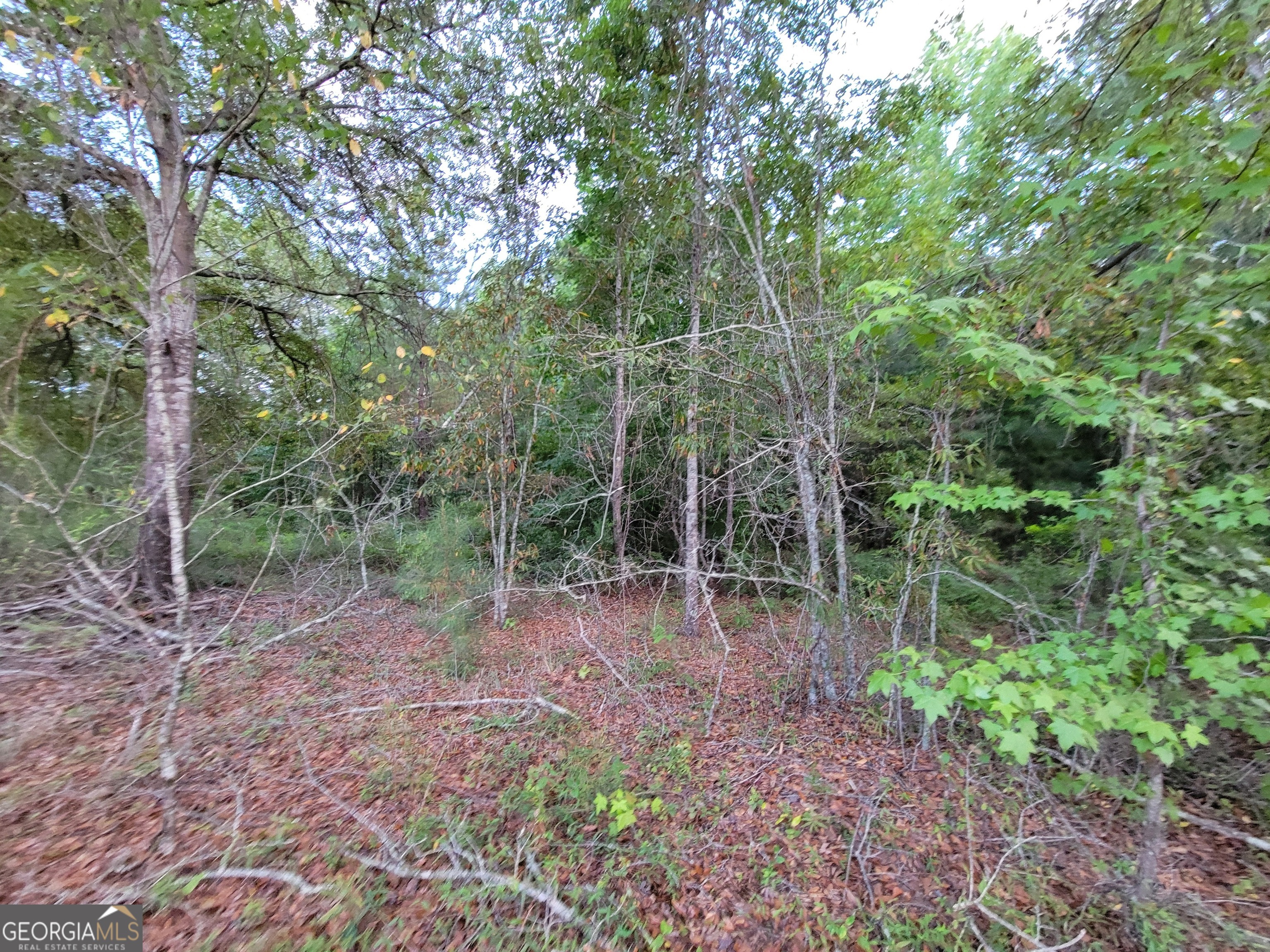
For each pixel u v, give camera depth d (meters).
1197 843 3.86
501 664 6.91
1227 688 2.56
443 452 8.38
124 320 5.84
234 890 3.05
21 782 3.83
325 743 4.79
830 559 6.57
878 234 7.53
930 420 5.71
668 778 4.54
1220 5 3.87
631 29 7.43
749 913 3.30
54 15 5.29
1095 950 3.02
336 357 12.05
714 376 5.79
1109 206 3.89
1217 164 2.90
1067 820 3.89
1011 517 7.79
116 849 3.29
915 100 6.78
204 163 7.56
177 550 3.71
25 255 7.59
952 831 3.96
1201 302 3.17
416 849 3.45
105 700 5.04
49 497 6.53
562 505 10.20
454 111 8.34
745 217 7.55
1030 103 5.20
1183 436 3.23
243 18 6.06
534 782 4.21
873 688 2.92
